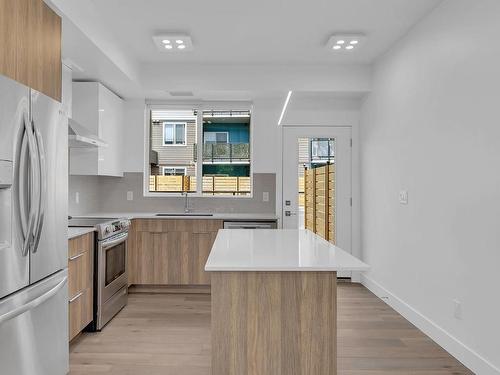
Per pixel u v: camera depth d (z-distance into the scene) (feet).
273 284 6.77
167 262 15.55
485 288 8.42
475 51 8.79
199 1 10.39
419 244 11.51
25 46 7.10
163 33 12.42
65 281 8.43
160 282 15.53
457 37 9.52
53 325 8.02
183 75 15.38
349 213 17.44
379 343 10.52
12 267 6.49
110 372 8.86
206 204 17.81
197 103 17.83
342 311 13.25
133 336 11.02
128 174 17.57
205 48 13.71
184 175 18.06
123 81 14.42
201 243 15.56
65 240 8.50
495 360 8.07
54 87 8.25
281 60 14.90
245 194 18.16
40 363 7.52
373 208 15.52
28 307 6.77
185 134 18.63
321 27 12.00
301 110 17.49
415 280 11.81
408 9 10.81
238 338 6.74
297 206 17.54
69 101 12.32
